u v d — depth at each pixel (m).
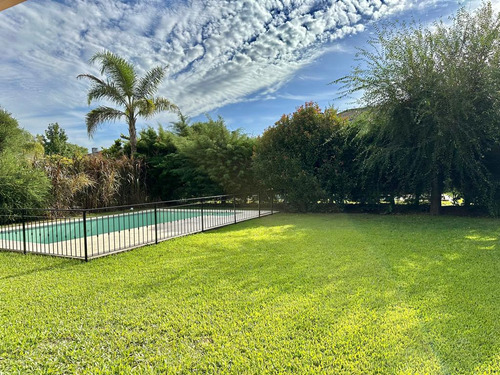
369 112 9.62
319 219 9.35
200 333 2.61
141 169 14.68
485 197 8.66
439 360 2.17
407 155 8.99
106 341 2.51
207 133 14.05
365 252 5.06
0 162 9.65
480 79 8.03
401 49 8.88
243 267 4.43
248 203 13.51
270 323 2.73
